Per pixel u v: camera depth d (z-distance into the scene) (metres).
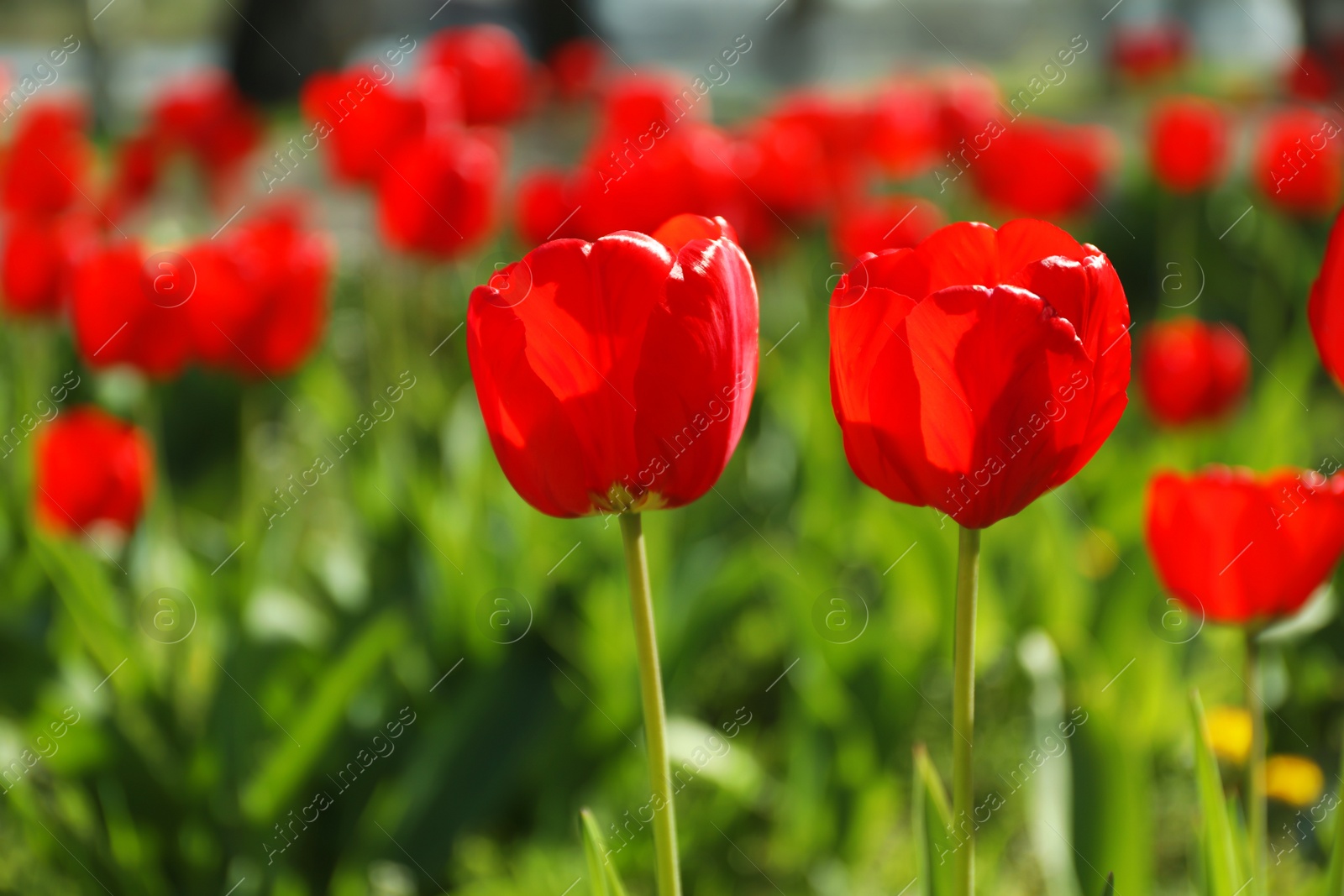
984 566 1.90
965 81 3.20
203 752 1.56
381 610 1.90
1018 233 1.06
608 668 1.76
